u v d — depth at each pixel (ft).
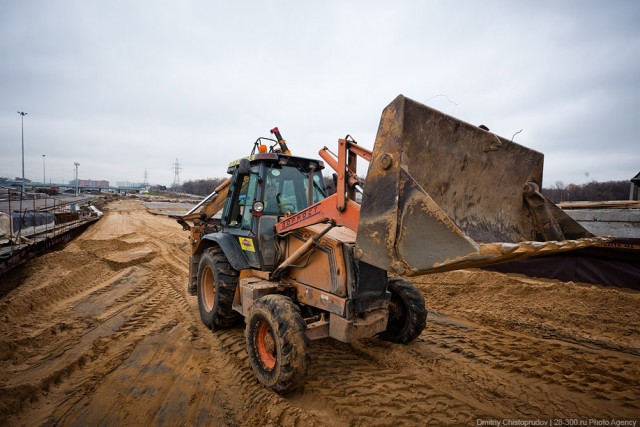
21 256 27.02
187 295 21.75
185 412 9.79
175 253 38.14
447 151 9.31
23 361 12.69
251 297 12.20
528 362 12.07
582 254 21.30
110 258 33.37
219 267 14.73
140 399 10.39
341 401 9.84
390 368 11.82
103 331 15.66
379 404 9.70
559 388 10.46
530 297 19.11
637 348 13.19
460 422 8.94
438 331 15.12
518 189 11.28
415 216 7.84
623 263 19.77
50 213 44.78
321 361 12.32
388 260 8.24
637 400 9.78
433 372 11.50
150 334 15.30
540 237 11.18
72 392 10.79
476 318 16.88
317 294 11.51
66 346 13.96
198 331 15.69
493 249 6.96
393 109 8.38
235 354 13.17
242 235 14.28
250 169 14.39
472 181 10.00
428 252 7.57
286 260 12.37
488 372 11.47
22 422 9.33
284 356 9.78
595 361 12.06
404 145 8.33
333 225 10.62
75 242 43.86
